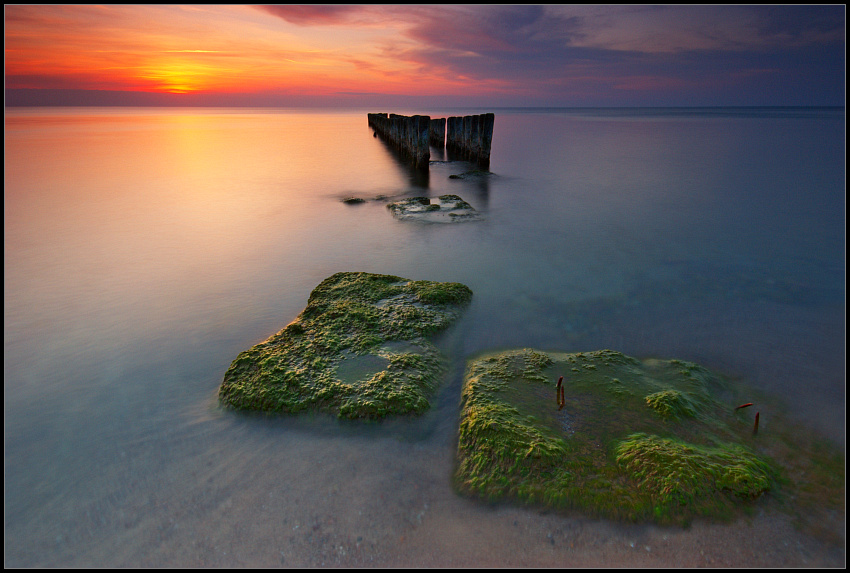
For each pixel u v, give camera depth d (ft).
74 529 11.31
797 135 129.39
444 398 16.30
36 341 20.18
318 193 54.03
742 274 28.09
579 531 11.19
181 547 10.89
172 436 14.51
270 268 29.17
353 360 17.69
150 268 29.07
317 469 13.19
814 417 15.15
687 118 273.54
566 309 23.43
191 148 100.12
